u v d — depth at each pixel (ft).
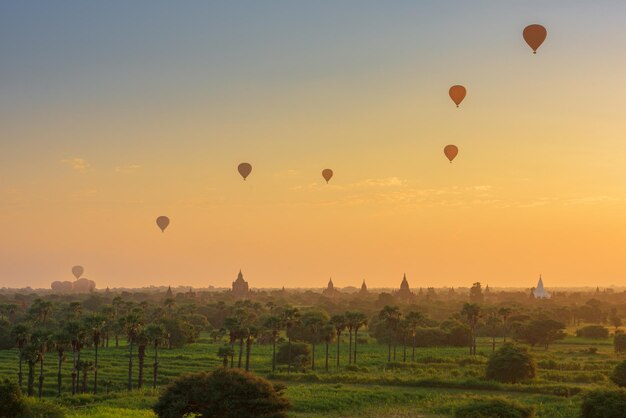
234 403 225.35
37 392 370.32
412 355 540.11
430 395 343.67
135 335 378.73
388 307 514.68
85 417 275.59
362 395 334.44
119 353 563.89
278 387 242.99
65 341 358.84
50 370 451.53
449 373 425.28
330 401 315.78
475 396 342.44
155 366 382.63
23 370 450.30
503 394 353.92
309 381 404.77
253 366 480.23
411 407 313.32
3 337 588.09
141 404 317.42
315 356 551.18
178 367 471.62
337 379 403.13
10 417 249.14
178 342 620.49
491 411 268.00
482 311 636.89
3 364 482.69
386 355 552.82
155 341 379.76
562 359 509.35
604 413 258.16
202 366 478.18
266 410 227.61
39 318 649.61
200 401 226.99
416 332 647.56
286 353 495.82
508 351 394.11
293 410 301.22
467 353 564.30
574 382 393.29
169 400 228.22
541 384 375.86
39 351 348.18
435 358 506.48
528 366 386.52
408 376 406.41
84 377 372.99
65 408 298.56
